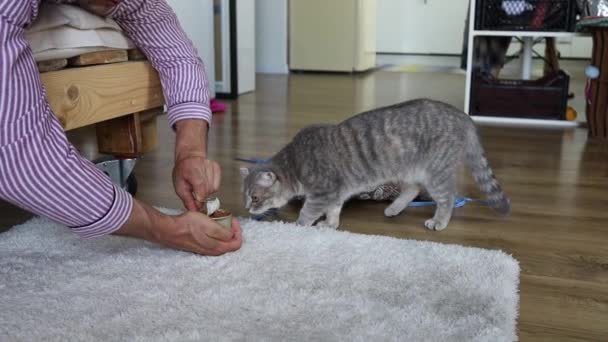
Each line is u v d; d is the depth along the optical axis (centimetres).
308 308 112
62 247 140
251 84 441
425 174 167
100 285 121
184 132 146
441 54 675
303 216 168
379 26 679
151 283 121
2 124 91
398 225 169
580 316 116
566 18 309
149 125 178
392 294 118
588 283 131
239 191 197
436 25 666
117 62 150
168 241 125
